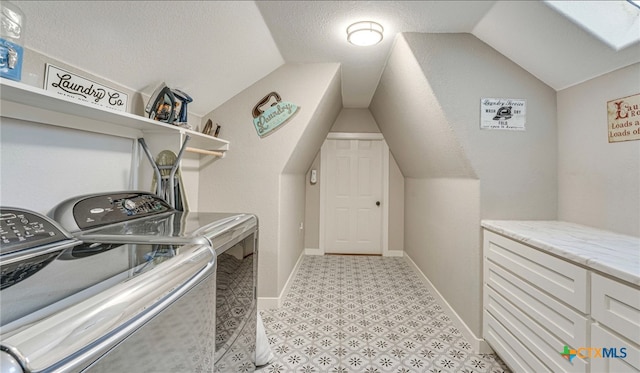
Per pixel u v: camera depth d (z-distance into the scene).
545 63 1.65
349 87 2.87
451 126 1.80
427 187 2.87
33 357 0.33
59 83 1.06
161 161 1.45
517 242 1.42
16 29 0.81
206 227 0.99
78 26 1.00
